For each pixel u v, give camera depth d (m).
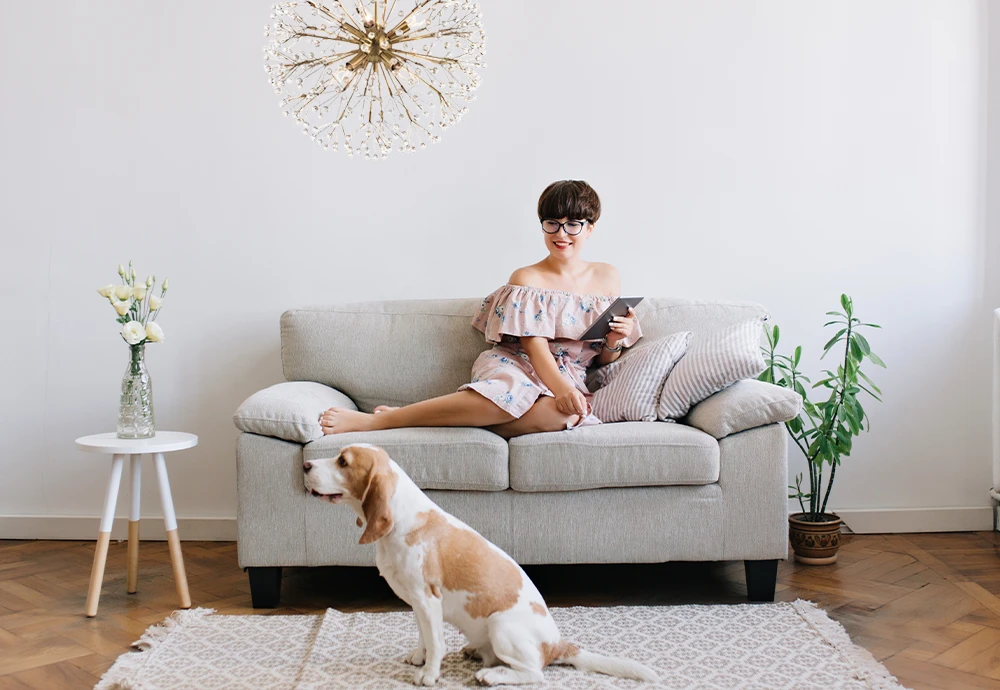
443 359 2.85
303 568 2.75
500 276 3.13
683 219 3.13
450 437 2.29
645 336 2.84
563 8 3.10
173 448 2.30
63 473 3.12
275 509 2.29
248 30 3.08
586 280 2.73
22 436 3.11
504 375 2.45
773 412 2.31
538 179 3.12
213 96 3.09
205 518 3.11
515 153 3.11
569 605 2.36
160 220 3.11
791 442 3.13
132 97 3.09
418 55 2.25
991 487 3.18
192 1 3.08
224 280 3.12
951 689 1.81
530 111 3.11
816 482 2.97
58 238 3.10
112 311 3.10
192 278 3.11
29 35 3.08
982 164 3.14
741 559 2.34
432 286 3.14
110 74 3.08
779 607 2.28
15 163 3.09
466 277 3.13
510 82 3.11
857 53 3.12
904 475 3.17
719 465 2.32
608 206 3.13
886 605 2.34
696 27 3.11
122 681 1.83
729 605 2.30
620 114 3.12
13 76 3.08
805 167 3.13
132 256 3.11
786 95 3.12
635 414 2.54
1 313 3.10
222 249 3.11
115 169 3.09
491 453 2.27
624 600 2.41
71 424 3.12
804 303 3.14
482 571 1.79
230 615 2.25
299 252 3.12
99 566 2.29
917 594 2.43
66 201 3.09
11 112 3.08
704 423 2.38
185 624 2.17
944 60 3.12
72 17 3.07
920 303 3.15
